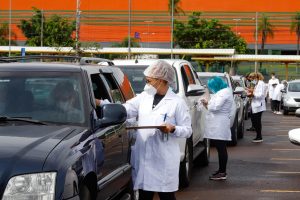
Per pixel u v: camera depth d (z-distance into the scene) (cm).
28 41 7969
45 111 612
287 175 1232
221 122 1150
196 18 7850
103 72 753
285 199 995
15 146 507
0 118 590
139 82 1136
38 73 645
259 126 1859
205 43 7644
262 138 1986
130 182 750
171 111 637
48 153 505
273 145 1780
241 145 1778
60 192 489
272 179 1185
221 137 1153
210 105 1141
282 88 3459
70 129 580
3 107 615
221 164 1168
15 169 485
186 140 1058
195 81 1242
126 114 620
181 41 7825
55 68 653
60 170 496
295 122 2742
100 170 603
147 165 633
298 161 1437
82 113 614
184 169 1049
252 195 1026
